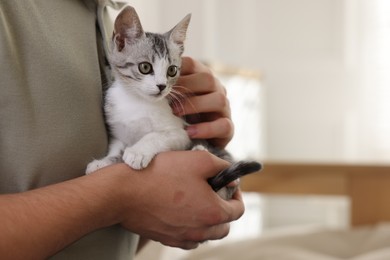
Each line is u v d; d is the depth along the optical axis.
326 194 1.45
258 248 1.33
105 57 0.68
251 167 0.64
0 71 0.48
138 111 0.68
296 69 2.29
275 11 2.29
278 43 2.30
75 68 0.54
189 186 0.54
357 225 1.43
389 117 2.15
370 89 2.18
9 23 0.49
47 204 0.47
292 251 1.30
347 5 2.18
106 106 0.66
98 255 0.55
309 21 2.25
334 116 2.26
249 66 2.33
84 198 0.49
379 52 2.15
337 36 2.21
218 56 2.35
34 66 0.51
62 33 0.55
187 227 0.55
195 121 0.74
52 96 0.52
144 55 0.72
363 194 1.41
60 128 0.52
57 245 0.47
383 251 1.25
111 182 0.51
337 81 2.24
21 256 0.44
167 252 1.32
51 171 0.52
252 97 2.05
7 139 0.49
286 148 2.34
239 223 2.00
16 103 0.49
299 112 2.31
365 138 2.21
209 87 0.70
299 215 2.35
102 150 0.59
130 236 0.62
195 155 0.56
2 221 0.44
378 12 2.13
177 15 2.15
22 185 0.50
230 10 2.32
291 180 1.48
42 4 0.54
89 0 0.63
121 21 0.70
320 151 2.30
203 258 1.30
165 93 0.71
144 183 0.53
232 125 0.70
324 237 1.39
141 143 0.63
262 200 2.20
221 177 0.63
